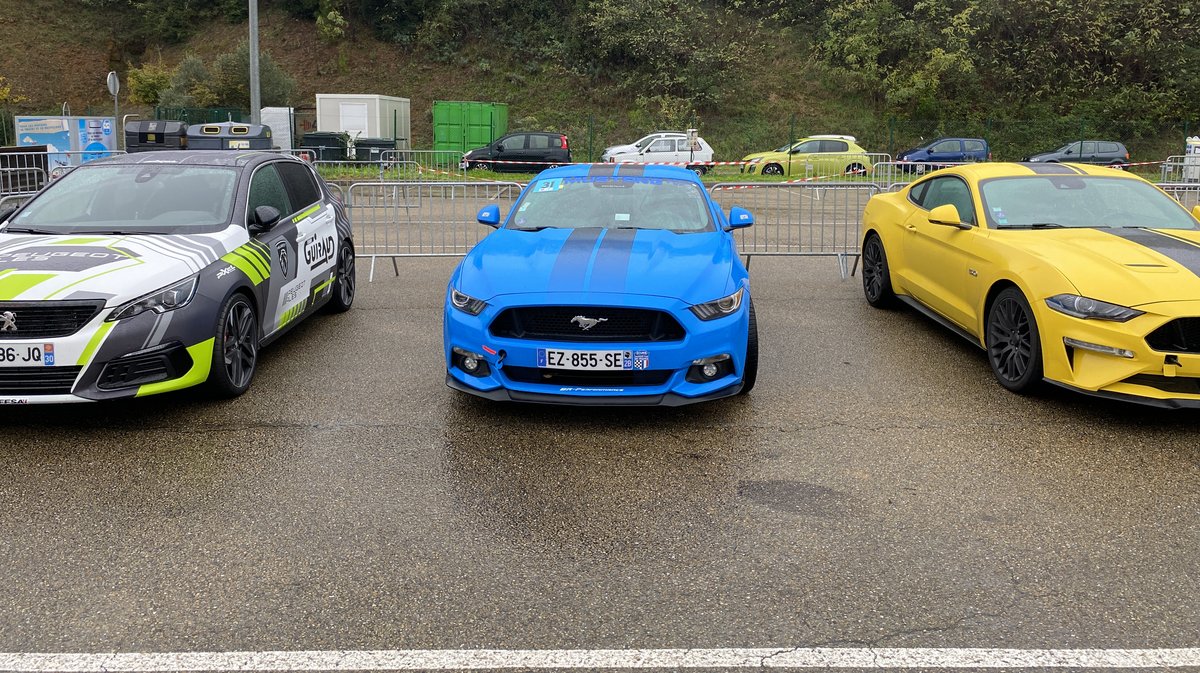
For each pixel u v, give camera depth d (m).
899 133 35.34
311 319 7.74
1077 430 4.98
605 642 2.92
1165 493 4.14
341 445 4.70
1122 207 6.37
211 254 5.36
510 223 6.11
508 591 3.25
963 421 5.14
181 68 33.66
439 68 38.50
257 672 2.76
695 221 6.04
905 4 38.38
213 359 5.17
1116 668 2.79
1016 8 37.53
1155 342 4.76
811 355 6.62
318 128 29.97
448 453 4.60
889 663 2.81
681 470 4.41
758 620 3.06
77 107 39.38
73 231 5.64
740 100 36.50
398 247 9.84
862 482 4.27
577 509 3.96
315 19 40.47
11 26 40.81
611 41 37.16
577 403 4.81
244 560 3.47
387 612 3.10
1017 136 35.03
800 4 39.72
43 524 3.76
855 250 10.02
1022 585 3.31
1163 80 36.16
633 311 4.78
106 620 3.04
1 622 3.03
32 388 4.62
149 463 4.44
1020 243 5.79
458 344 4.99
